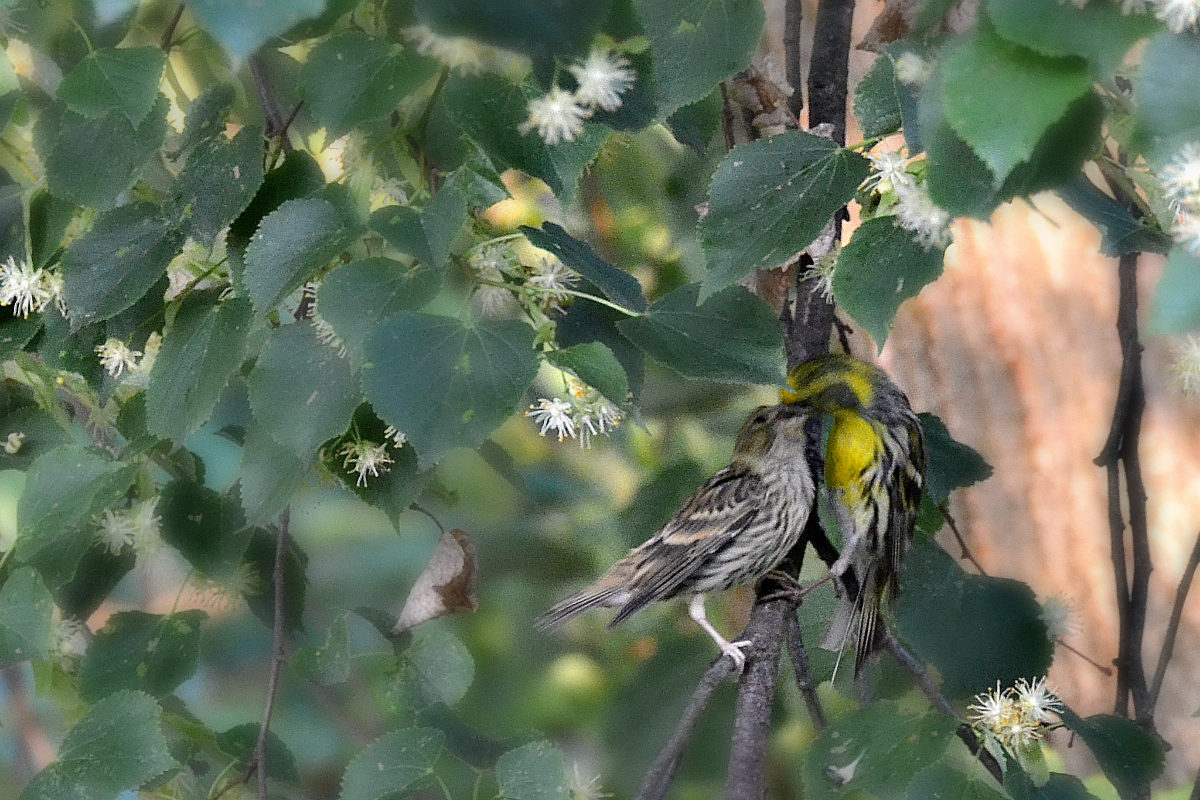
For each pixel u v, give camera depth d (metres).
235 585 7.92
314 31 5.40
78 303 5.98
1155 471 11.98
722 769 11.63
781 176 5.43
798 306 8.26
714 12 5.22
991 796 6.11
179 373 6.02
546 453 12.67
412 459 6.61
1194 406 11.80
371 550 12.84
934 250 5.43
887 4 6.03
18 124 6.11
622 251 11.80
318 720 11.76
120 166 5.66
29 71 6.20
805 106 9.75
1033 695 6.70
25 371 7.41
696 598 9.32
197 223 5.82
